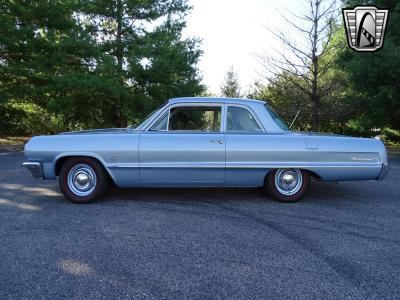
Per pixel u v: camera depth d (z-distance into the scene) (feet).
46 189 20.13
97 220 14.30
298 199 17.37
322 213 15.71
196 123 17.46
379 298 8.48
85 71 56.54
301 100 52.85
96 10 56.29
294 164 16.72
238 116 17.38
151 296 8.46
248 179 17.04
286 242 12.07
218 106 17.37
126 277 9.41
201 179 16.87
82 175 16.96
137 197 18.35
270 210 16.08
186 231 13.05
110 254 10.89
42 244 11.64
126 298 8.36
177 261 10.43
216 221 14.32
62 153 16.52
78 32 51.26
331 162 16.78
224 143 16.65
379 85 41.70
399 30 40.81
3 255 10.75
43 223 13.85
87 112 59.72
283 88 55.62
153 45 53.83
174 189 20.36
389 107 45.24
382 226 13.94
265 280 9.32
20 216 14.80
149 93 57.62
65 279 9.27
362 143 16.96
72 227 13.39
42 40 48.14
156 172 16.71
